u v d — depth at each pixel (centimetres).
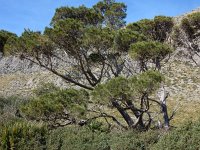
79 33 1942
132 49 1886
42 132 1573
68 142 1492
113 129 2002
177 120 3350
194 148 1227
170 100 4147
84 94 1867
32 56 2008
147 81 1622
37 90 2370
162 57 1986
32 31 2061
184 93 4322
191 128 1327
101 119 2986
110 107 1767
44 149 1505
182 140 1266
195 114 3566
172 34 2283
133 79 1655
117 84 1652
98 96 1681
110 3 2517
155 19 2252
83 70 2058
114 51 2067
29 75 6081
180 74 4800
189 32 2275
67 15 2161
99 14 2192
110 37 1920
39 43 1947
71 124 1942
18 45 1972
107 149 1453
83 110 1750
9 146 1508
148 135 1484
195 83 4556
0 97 3138
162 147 1308
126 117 2023
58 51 2111
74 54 2016
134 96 1694
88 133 1562
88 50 2048
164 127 1959
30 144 1506
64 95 1812
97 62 2053
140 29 2286
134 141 1437
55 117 1794
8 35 2183
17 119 1964
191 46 2319
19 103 2917
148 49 1861
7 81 6069
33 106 1770
